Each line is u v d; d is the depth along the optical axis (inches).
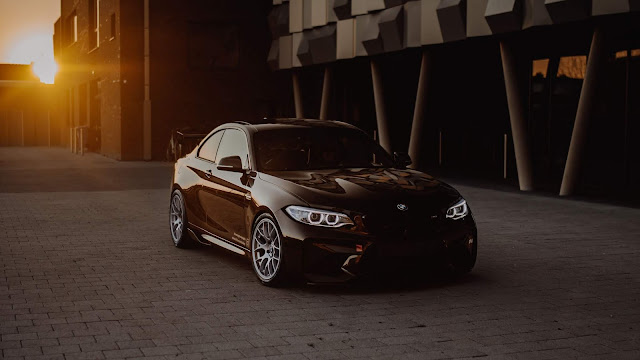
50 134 1729.8
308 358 197.9
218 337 217.5
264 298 265.4
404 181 288.8
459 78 887.1
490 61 836.6
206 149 354.0
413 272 269.6
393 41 764.6
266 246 285.4
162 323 232.5
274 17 1038.4
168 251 358.9
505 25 602.9
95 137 1331.2
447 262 275.1
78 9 1416.1
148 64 1093.1
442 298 265.6
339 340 214.7
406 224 266.1
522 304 257.9
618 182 654.5
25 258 340.2
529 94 766.5
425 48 754.2
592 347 209.2
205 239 336.8
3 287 282.0
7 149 1504.7
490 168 851.4
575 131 594.9
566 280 296.8
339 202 266.4
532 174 649.6
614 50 655.1
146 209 519.2
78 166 967.6
